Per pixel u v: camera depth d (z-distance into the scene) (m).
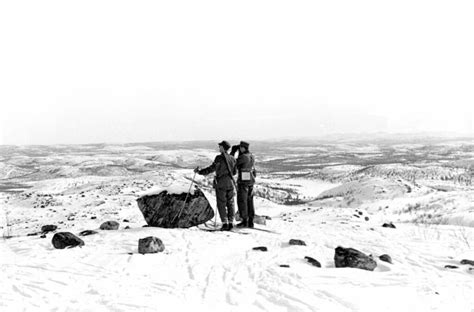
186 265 7.11
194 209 11.02
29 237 10.33
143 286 5.74
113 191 28.48
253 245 9.12
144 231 10.14
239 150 11.59
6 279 5.77
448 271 7.27
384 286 6.09
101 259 7.26
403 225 14.26
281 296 5.41
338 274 6.62
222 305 5.06
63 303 4.92
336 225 13.48
